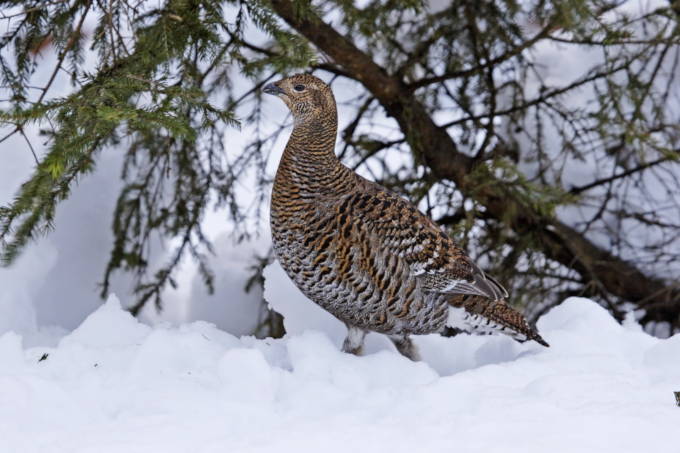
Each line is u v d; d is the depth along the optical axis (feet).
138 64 29.43
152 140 42.83
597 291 49.98
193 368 26.99
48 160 26.04
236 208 46.21
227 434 22.17
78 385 24.80
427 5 42.11
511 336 32.14
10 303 35.81
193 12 30.40
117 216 43.29
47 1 33.47
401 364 28.09
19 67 34.68
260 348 30.68
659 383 27.40
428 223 30.94
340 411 23.94
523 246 46.21
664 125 43.86
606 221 51.78
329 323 35.24
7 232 28.60
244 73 32.19
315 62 31.27
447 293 30.99
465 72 44.04
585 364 29.14
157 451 20.92
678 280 49.55
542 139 50.08
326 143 29.66
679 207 50.26
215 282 52.47
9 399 23.17
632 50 45.96
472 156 49.34
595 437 22.34
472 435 22.17
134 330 30.55
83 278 46.65
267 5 31.37
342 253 29.17
